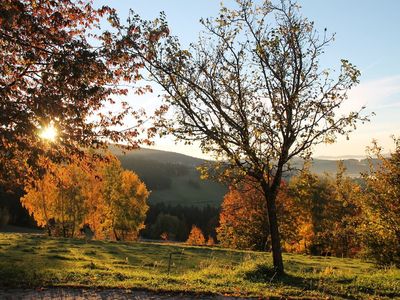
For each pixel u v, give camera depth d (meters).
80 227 58.91
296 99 17.36
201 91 17.84
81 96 11.73
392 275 19.45
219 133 17.28
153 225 104.75
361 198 27.27
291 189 21.50
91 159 14.64
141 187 61.81
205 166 18.70
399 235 25.39
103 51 13.02
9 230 86.56
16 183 13.85
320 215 53.56
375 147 26.98
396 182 26.14
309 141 17.66
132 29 14.76
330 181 53.56
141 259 28.92
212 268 20.09
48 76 11.81
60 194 54.44
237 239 49.56
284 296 13.29
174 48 17.41
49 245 33.16
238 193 47.00
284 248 57.44
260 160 17.73
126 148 15.34
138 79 14.67
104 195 59.16
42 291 12.47
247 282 15.76
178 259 30.30
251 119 17.39
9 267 17.70
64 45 11.88
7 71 12.70
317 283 16.41
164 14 15.60
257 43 18.14
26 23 11.43
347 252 51.75
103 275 16.06
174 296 12.59
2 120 11.03
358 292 15.01
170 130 17.03
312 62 18.03
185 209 123.50
